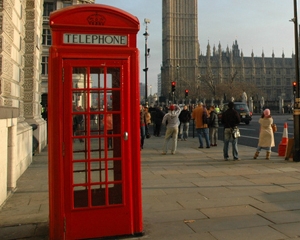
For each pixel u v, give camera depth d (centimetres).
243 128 2472
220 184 669
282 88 14762
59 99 359
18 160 750
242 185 658
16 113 637
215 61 14238
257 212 482
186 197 569
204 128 1309
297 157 943
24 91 1101
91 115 379
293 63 15050
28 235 402
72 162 366
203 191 610
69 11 362
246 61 14800
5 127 562
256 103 7088
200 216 466
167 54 13125
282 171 807
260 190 616
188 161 984
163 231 408
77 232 369
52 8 3228
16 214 486
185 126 1650
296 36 958
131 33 381
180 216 466
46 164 928
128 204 385
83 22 365
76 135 377
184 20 13225
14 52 775
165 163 949
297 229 412
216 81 13900
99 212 377
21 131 786
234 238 384
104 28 369
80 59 361
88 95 370
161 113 1908
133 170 388
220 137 1894
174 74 12400
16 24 792
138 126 386
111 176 391
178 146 1392
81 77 376
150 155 1119
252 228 417
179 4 13188
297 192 598
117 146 389
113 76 378
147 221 445
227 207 508
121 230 384
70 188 366
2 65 634
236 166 889
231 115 978
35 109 1149
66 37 362
